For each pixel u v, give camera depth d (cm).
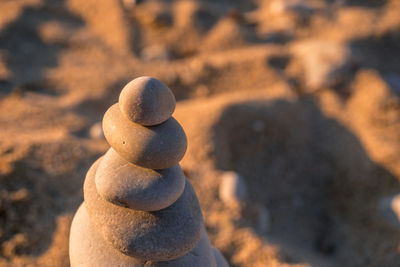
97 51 163
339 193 116
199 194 99
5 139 97
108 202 56
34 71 146
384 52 166
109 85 143
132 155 53
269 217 107
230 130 122
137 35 172
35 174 89
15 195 83
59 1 181
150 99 52
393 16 180
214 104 128
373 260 96
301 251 96
